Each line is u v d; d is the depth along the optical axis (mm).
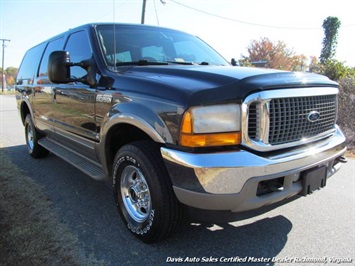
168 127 2170
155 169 2344
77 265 2320
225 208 2096
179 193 2170
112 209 3270
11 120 10469
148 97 2342
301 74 2463
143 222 2566
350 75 9508
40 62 4793
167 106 2178
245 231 2822
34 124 5027
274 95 2145
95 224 2938
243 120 2072
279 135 2225
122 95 2584
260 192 2186
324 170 2529
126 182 2768
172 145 2154
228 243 2633
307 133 2434
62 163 4922
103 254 2471
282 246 2602
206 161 2012
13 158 5250
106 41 3250
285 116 2232
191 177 2061
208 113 2049
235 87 2080
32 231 2777
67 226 2893
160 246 2580
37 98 4711
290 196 2357
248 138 2096
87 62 3039
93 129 3088
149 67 2922
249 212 2246
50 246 2551
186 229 2828
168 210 2354
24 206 3312
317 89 2453
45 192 3713
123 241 2656
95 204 3387
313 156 2377
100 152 3008
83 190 3785
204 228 2852
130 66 3064
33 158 5238
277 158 2166
